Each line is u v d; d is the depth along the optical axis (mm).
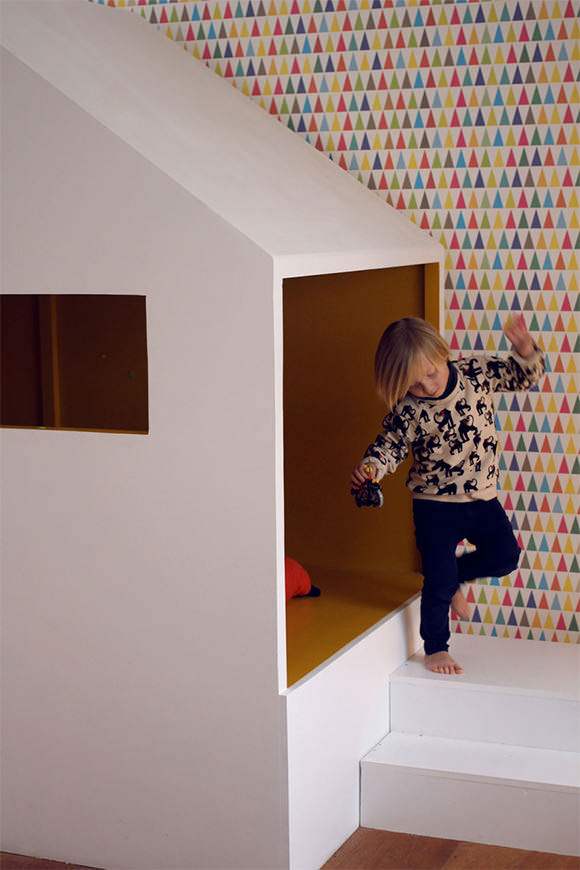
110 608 2785
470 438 3232
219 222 2541
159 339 2646
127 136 2635
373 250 2990
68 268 2709
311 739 2758
